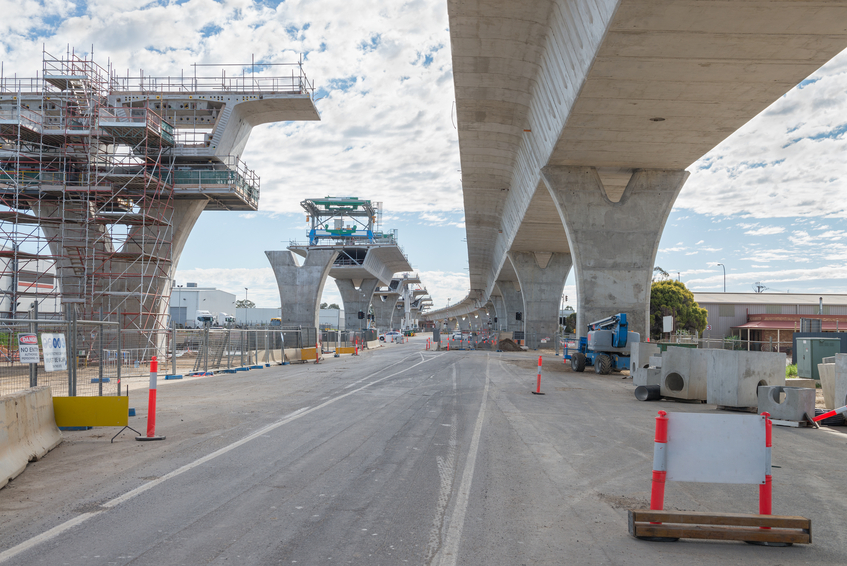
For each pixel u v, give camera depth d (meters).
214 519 5.54
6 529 5.21
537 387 17.64
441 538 5.13
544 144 26.84
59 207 32.53
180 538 5.02
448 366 29.55
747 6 14.11
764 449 5.56
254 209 38.19
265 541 4.97
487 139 30.98
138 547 4.80
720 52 16.50
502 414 12.86
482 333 70.19
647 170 28.30
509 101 25.53
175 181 33.44
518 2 17.91
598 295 27.89
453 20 19.02
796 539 5.20
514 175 37.00
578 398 16.50
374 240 72.69
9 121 29.17
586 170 28.25
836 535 5.55
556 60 20.16
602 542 5.17
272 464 7.77
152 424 9.43
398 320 148.75
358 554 4.71
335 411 12.82
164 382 20.39
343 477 7.14
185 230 35.53
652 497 5.50
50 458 8.07
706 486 7.23
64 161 30.55
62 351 10.57
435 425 11.16
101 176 30.19
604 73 17.94
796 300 69.69
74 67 31.69
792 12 14.32
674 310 60.06
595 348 25.95
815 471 8.19
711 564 4.75
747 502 6.55
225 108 34.38
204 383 19.91
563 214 28.22
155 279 33.69
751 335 64.06
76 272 31.95
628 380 23.08
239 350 27.61
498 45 20.58
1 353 12.11
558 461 8.30
